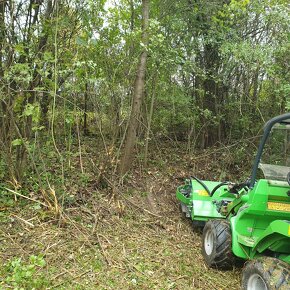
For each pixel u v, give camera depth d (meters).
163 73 9.12
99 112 7.07
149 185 8.12
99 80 6.28
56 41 5.79
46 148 7.17
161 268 4.77
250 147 10.23
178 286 4.37
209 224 5.14
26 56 5.66
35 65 5.77
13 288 3.84
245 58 8.41
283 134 4.50
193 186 6.38
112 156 7.54
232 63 9.70
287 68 8.79
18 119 6.14
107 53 7.03
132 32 6.87
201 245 5.53
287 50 8.49
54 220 5.52
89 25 6.41
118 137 8.11
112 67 7.07
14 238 4.98
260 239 3.95
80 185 6.79
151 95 9.44
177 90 9.75
